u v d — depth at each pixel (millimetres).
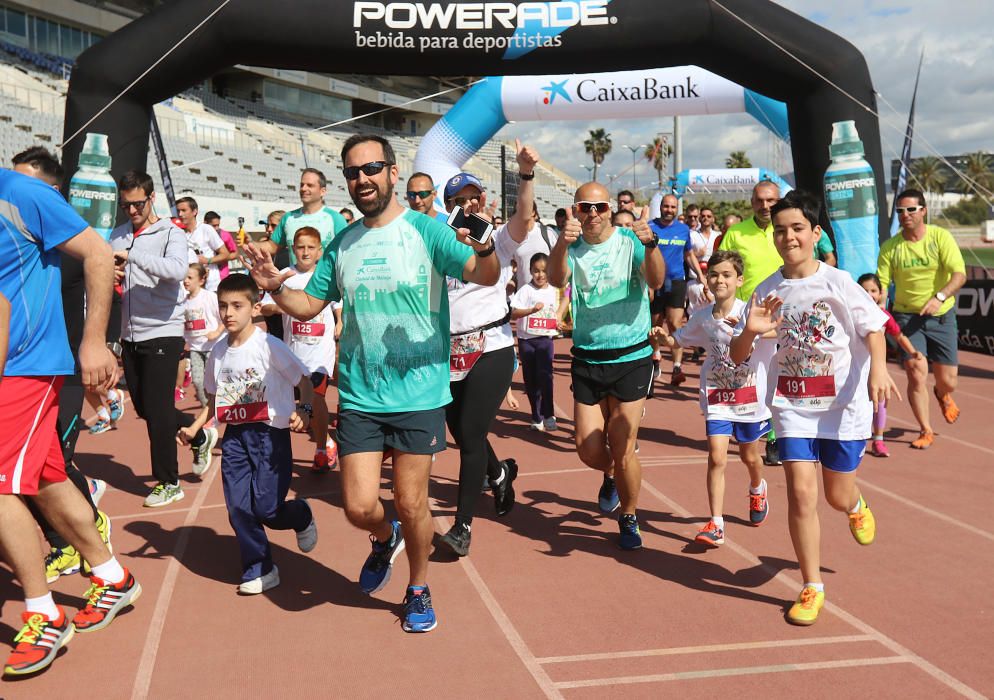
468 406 4680
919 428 7867
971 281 12500
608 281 4652
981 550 4711
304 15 7910
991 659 3414
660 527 5188
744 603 4008
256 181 36594
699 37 8164
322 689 3184
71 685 3223
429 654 3480
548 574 4402
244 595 4117
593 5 8047
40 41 37906
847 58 8328
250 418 4070
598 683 3225
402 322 3516
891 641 3584
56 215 3434
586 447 4758
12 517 3297
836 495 3965
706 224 12859
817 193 8695
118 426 8234
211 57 8031
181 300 5566
